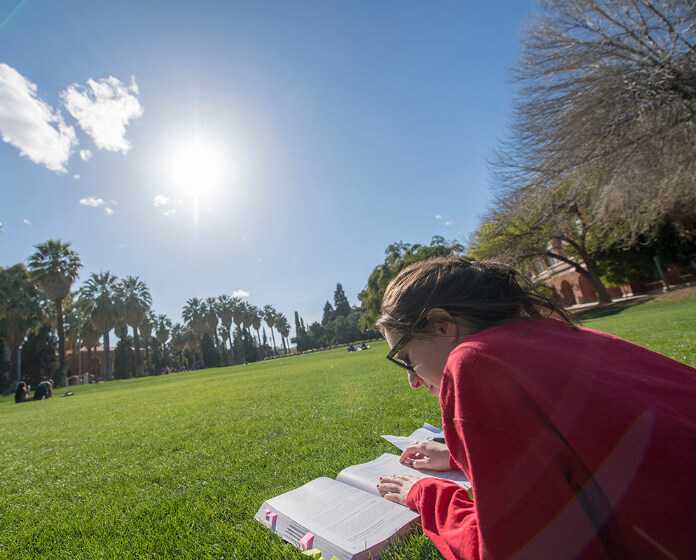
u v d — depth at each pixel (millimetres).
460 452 868
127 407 11406
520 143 18016
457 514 1078
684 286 26906
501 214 23922
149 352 80250
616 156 14578
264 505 2002
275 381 13609
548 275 45625
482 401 792
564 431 723
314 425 4590
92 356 73938
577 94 14875
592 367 801
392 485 1728
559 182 17484
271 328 115688
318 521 1729
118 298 55781
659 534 641
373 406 5215
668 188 14820
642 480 659
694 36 13109
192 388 17484
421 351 1062
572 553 694
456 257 1184
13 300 39875
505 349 841
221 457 3725
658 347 6047
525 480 734
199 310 84125
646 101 13391
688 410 743
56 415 11789
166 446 4703
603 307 29328
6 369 43750
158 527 2209
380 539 1556
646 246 29234
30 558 2068
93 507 2793
